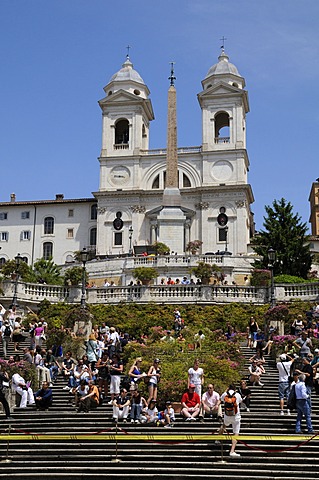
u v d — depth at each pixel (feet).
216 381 85.92
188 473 60.34
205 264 179.63
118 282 211.00
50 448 65.72
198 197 280.72
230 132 286.66
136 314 140.46
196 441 65.51
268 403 78.23
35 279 181.27
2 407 77.46
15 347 106.32
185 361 92.94
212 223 276.62
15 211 298.76
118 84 304.09
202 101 292.20
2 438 64.85
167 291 148.77
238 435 63.93
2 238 296.92
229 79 296.92
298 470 60.08
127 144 292.61
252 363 89.51
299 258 193.88
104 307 145.28
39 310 149.79
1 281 152.05
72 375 85.30
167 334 121.19
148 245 257.55
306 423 68.90
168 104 274.77
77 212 294.87
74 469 61.62
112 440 66.44
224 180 281.74
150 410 71.67
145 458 63.10
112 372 78.79
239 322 138.41
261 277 169.89
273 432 67.46
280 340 101.55
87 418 72.84
